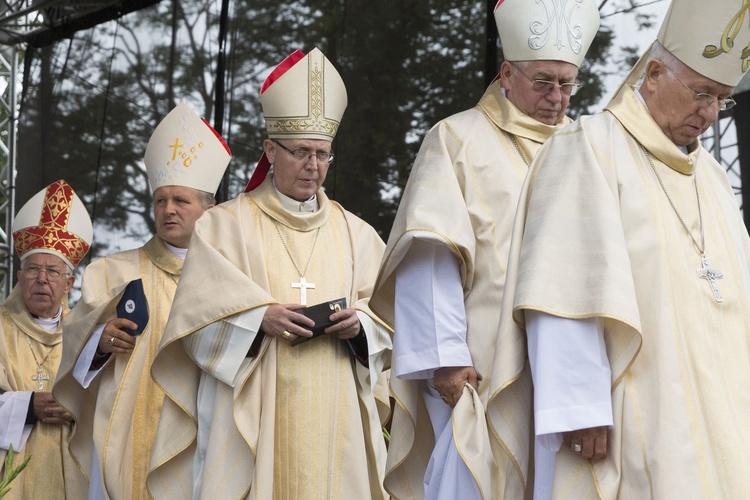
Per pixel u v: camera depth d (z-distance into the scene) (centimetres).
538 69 1114
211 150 1554
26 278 1698
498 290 1041
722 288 873
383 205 2175
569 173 871
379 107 2195
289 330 1253
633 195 873
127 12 2453
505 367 857
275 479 1267
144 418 1471
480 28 2089
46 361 1686
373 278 1377
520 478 883
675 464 802
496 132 1120
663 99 898
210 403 1298
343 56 2236
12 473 745
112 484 1434
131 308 1424
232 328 1261
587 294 822
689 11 872
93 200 2438
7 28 2584
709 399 825
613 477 816
